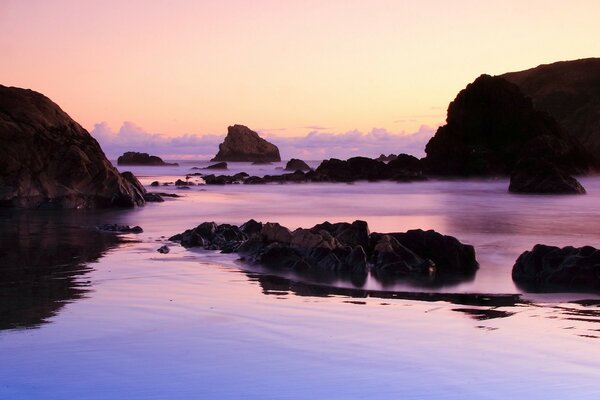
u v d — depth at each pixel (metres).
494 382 7.34
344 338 9.27
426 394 6.95
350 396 6.88
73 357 8.30
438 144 72.12
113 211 33.41
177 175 98.31
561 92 109.06
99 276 14.74
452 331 9.73
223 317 10.63
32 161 34.38
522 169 49.75
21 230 24.62
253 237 18.72
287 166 119.75
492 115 72.56
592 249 14.90
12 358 8.26
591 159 70.12
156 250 19.20
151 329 9.78
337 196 46.78
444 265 16.33
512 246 20.23
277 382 7.33
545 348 8.77
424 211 33.75
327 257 16.25
